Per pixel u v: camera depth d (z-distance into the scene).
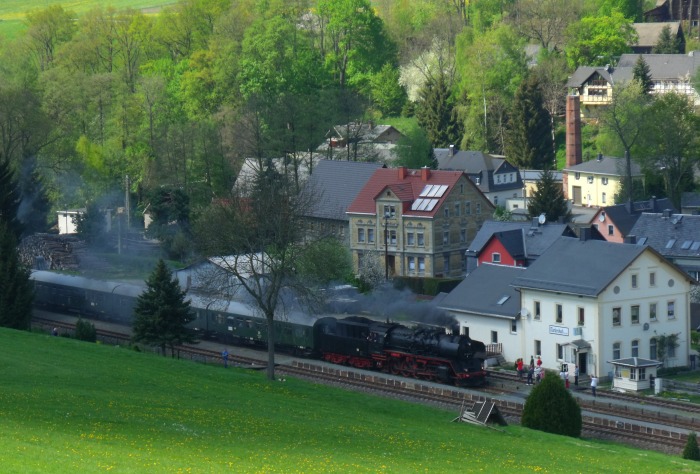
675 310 134.88
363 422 95.75
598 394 121.75
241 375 116.88
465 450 85.81
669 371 133.25
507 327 138.38
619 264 131.38
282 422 90.19
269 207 134.62
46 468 63.06
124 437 75.38
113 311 162.62
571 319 132.00
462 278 176.12
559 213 192.88
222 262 151.50
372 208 187.12
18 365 104.06
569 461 84.88
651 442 101.88
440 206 182.50
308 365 135.38
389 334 133.50
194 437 78.88
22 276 142.38
